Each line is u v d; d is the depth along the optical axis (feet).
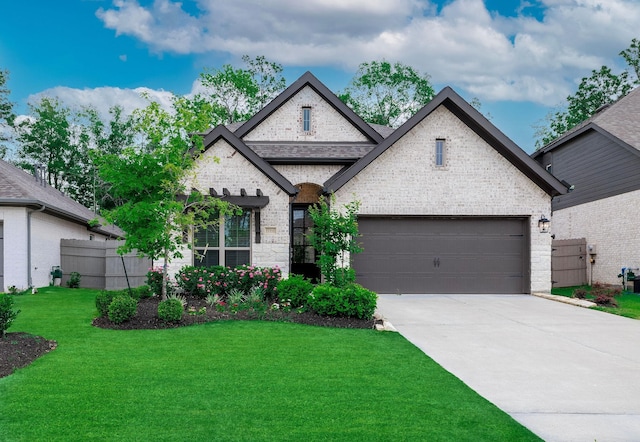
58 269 66.08
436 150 57.26
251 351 28.76
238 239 51.90
